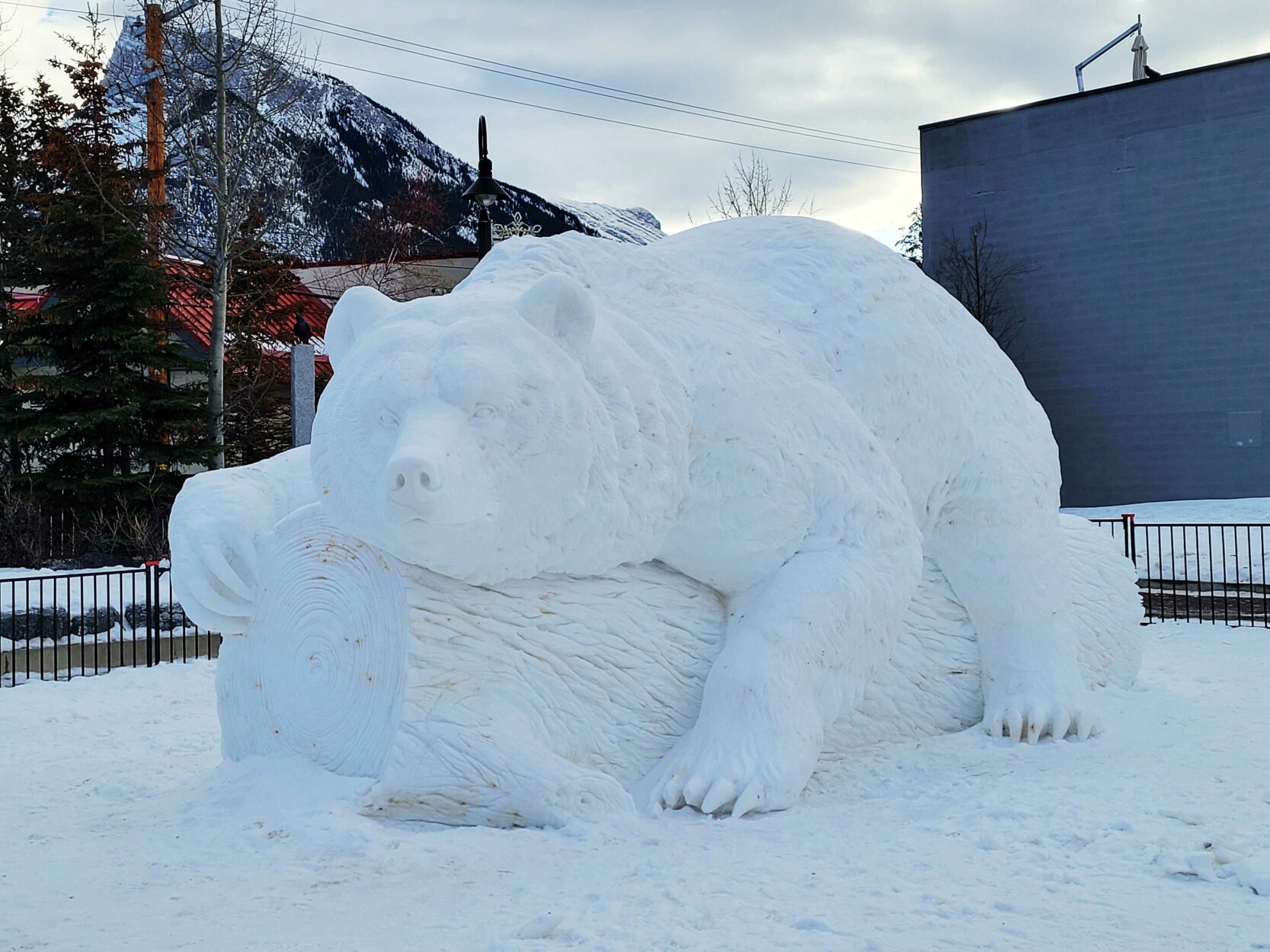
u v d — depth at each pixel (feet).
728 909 12.57
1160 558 46.52
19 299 84.28
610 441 16.94
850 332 21.47
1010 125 78.64
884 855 14.79
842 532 19.19
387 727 16.84
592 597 18.10
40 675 36.70
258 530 19.11
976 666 22.57
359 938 11.94
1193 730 22.52
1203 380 72.38
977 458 22.65
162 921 12.69
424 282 107.45
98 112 84.99
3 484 61.46
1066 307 77.05
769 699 17.58
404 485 14.43
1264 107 69.82
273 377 77.82
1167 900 12.90
